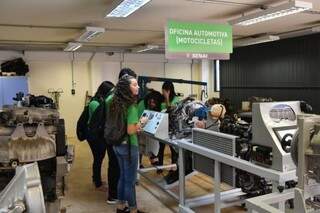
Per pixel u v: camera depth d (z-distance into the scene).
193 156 3.24
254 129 2.23
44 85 8.95
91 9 4.59
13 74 7.98
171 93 4.64
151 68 10.06
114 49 9.27
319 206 1.30
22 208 0.92
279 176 1.95
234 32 7.27
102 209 3.58
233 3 4.50
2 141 2.57
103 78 9.50
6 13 4.71
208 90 10.45
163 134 3.53
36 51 8.80
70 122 9.21
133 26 6.07
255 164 2.23
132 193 3.12
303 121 1.25
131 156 3.02
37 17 5.03
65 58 9.09
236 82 9.71
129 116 2.96
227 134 2.62
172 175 4.09
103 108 3.52
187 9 4.79
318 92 7.27
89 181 4.69
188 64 10.45
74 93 9.24
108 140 3.05
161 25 5.98
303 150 1.26
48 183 2.63
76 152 6.92
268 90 8.61
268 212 1.38
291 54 7.86
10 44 7.99
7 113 2.72
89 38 6.72
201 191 4.07
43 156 2.65
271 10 4.35
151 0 4.06
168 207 3.62
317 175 1.24
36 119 2.72
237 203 3.27
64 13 4.81
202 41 4.43
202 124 3.17
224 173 2.76
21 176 1.06
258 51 8.82
